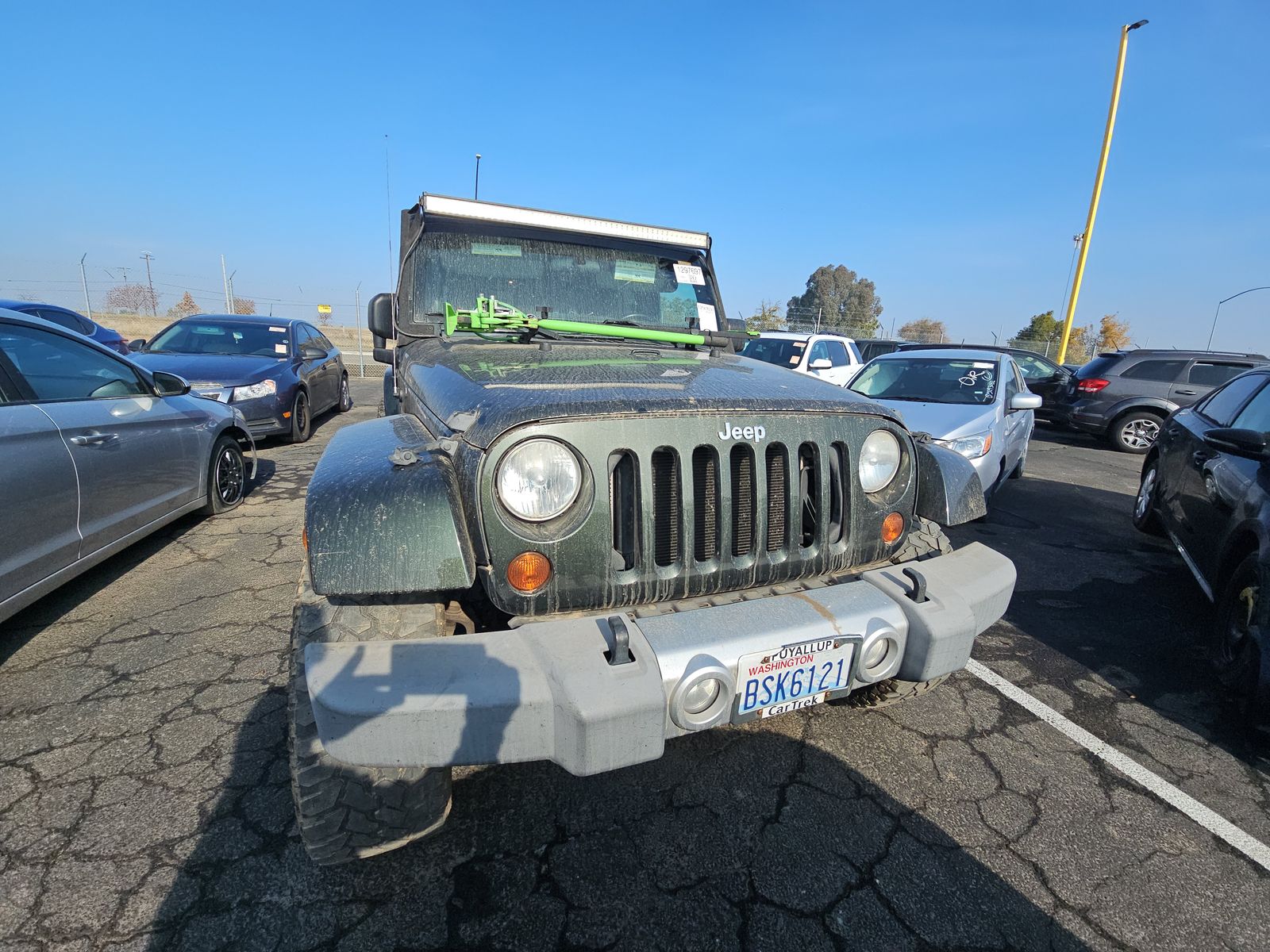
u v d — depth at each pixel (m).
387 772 1.59
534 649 1.52
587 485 1.70
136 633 3.17
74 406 3.36
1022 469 7.66
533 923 1.71
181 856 1.87
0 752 2.29
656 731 1.49
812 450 1.99
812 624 1.73
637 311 3.40
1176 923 1.78
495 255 3.26
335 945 1.63
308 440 8.38
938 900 1.82
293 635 1.70
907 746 2.49
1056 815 2.17
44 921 1.66
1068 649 3.36
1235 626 2.85
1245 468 3.22
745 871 1.89
